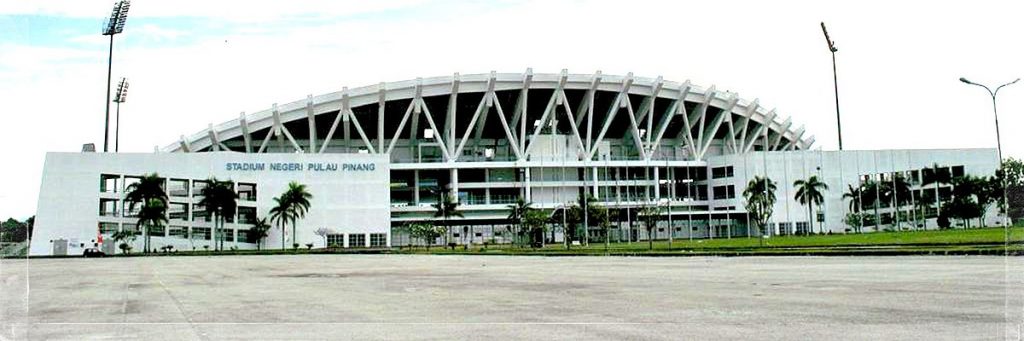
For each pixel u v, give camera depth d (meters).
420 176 111.25
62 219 89.44
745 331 10.20
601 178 113.12
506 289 19.62
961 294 14.18
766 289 17.08
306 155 98.44
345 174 99.31
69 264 54.16
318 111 101.19
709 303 14.09
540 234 92.81
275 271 36.06
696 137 123.06
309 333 11.34
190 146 101.38
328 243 97.94
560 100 104.06
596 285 20.23
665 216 105.06
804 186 104.12
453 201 104.19
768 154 108.19
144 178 88.50
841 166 108.81
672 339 9.70
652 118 115.38
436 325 11.92
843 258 34.00
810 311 12.27
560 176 111.62
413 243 105.31
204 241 94.62
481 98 105.88
